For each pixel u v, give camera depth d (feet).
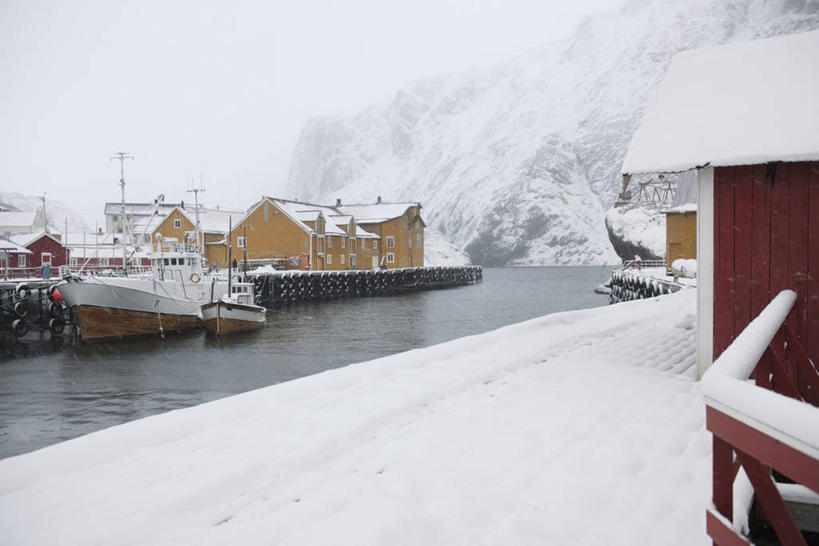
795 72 23.73
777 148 20.61
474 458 15.07
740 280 22.80
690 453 15.12
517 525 11.38
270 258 183.21
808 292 21.50
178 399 55.52
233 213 214.69
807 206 21.45
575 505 12.25
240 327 99.96
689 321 41.70
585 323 44.65
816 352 21.33
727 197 22.99
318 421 18.29
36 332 98.73
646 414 18.84
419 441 16.46
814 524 9.09
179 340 90.94
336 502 12.57
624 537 10.90
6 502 12.58
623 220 208.95
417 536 11.07
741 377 6.88
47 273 122.11
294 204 209.46
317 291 170.50
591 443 16.03
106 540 10.90
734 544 6.42
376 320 122.31
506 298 190.70
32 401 54.80
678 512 11.85
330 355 78.02
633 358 29.37
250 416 19.11
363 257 216.33
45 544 10.73
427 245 364.58
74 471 14.51
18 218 209.77
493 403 20.49
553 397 21.25
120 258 188.44
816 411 5.15
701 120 23.75
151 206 313.94
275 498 12.84
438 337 96.37
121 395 56.95
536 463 14.64
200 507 12.36
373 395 21.39
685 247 120.88
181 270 100.48
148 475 14.01
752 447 6.00
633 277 118.21
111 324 88.69
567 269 627.87
